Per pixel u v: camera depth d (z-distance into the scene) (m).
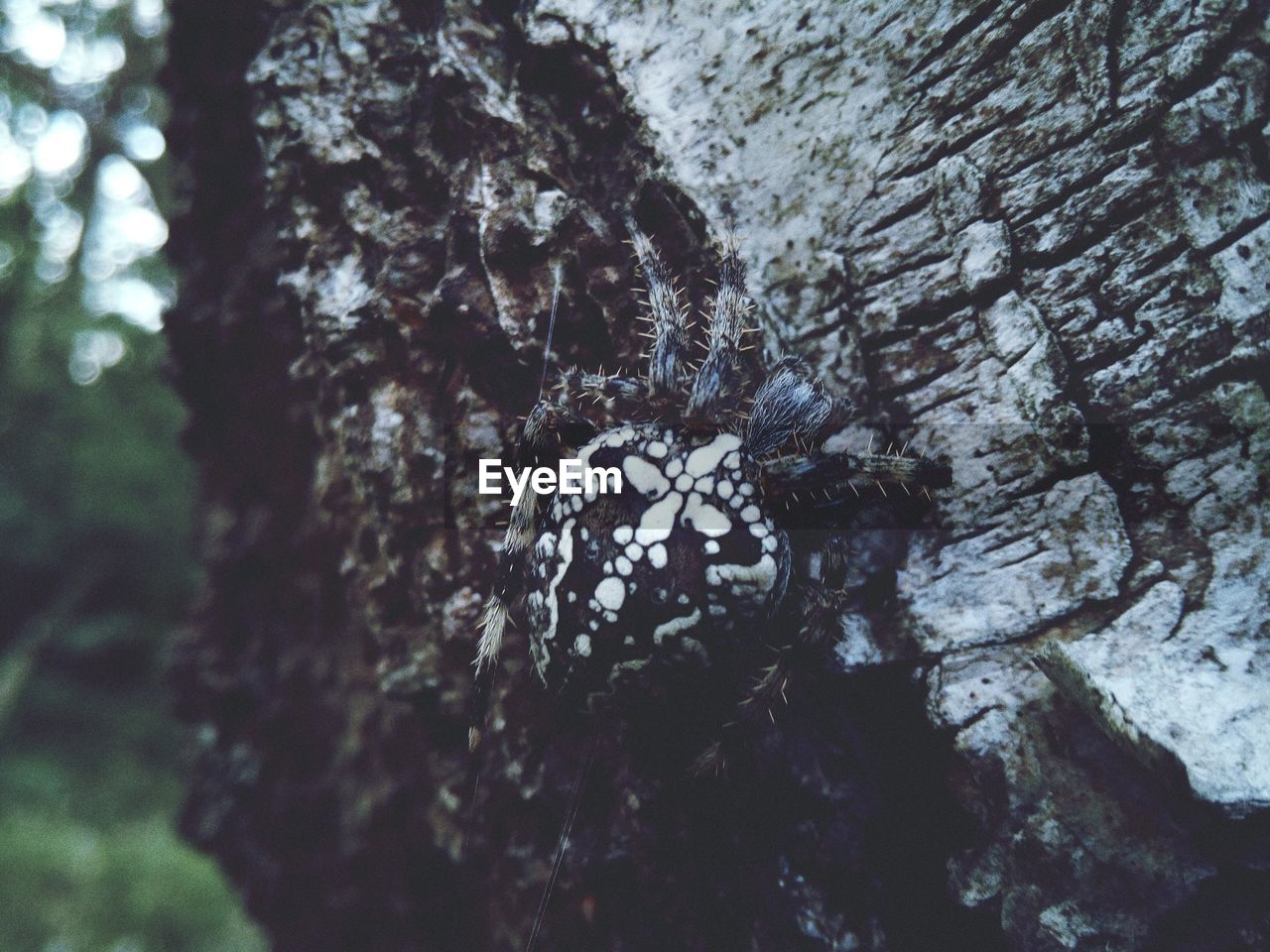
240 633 0.08
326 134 0.05
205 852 0.09
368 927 0.07
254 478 0.08
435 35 0.05
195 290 0.08
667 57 0.05
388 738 0.07
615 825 0.05
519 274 0.05
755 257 0.05
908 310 0.05
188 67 0.07
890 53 0.05
